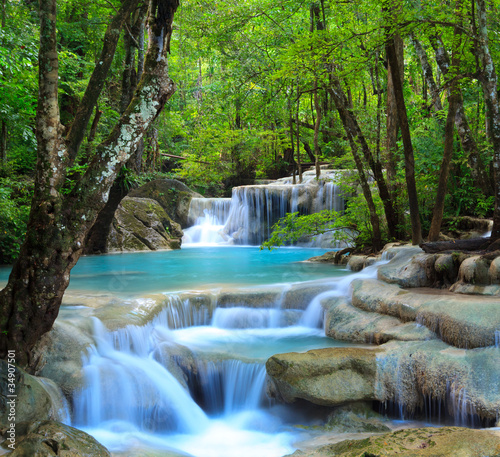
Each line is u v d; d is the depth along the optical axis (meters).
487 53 6.74
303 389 4.54
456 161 11.01
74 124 4.39
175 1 4.52
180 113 28.19
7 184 12.85
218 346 5.81
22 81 11.63
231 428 4.80
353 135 10.05
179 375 5.26
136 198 16.92
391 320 5.62
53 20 4.12
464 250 6.90
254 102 12.10
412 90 20.22
